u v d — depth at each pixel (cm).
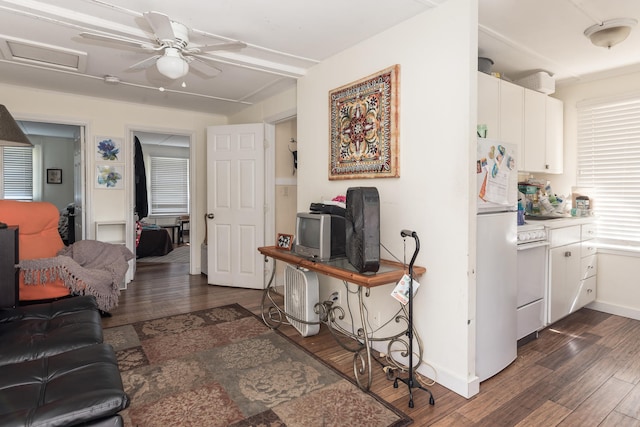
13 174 689
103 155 454
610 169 357
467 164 204
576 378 228
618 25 249
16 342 171
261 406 196
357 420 184
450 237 214
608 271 358
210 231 464
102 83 382
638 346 276
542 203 367
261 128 439
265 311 355
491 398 205
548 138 356
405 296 201
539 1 225
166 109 495
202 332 300
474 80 204
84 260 312
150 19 204
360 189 211
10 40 273
